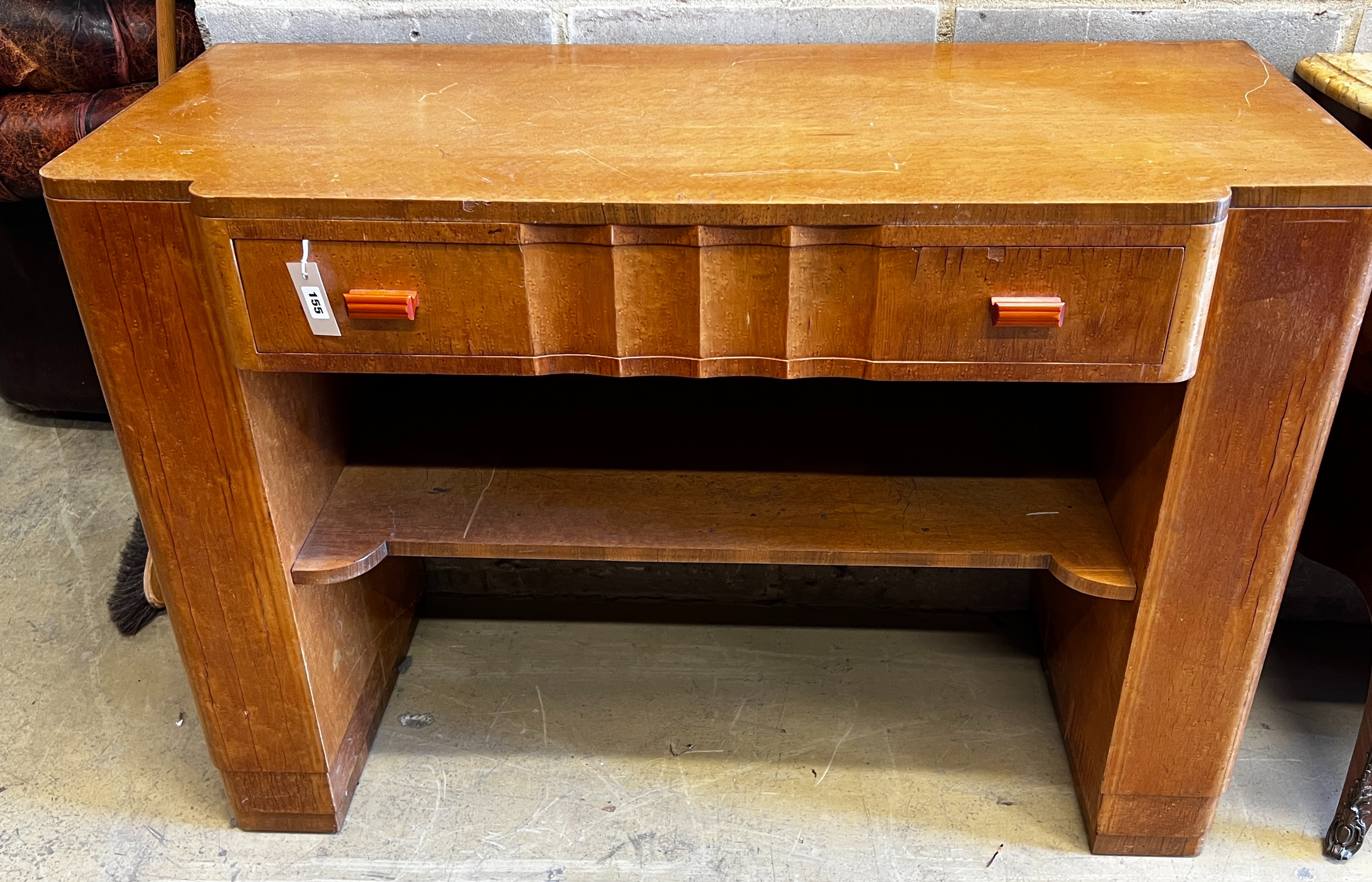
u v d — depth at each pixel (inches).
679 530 45.6
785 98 43.1
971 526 45.8
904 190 33.9
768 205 33.3
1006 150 37.1
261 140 38.6
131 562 65.4
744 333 36.2
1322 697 57.4
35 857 49.7
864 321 35.8
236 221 34.4
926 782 53.2
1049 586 58.7
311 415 45.5
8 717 57.2
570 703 58.1
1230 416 37.5
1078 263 33.9
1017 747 55.2
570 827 51.0
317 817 50.4
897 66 47.1
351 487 48.4
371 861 49.6
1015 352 35.8
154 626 63.5
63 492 76.2
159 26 51.5
